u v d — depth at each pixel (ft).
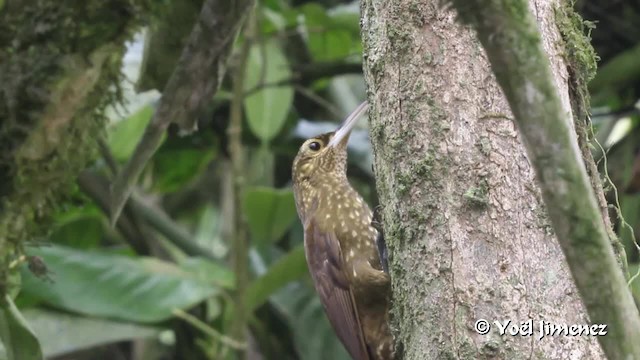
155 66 19.54
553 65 15.81
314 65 33.45
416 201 15.38
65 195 17.61
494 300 14.48
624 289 10.32
